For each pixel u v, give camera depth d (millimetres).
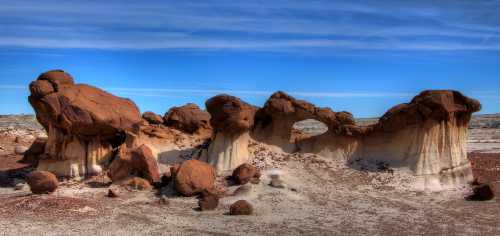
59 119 30453
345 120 32781
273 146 33656
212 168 28266
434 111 30344
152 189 28469
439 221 22344
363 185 29250
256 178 28859
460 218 22906
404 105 31266
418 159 30391
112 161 31406
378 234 20172
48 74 31141
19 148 44219
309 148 33656
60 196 25797
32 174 26953
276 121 33875
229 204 25312
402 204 25688
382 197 27125
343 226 21344
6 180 32656
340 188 28609
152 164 29062
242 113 31156
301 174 30344
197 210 24250
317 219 22516
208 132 36656
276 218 22656
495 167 36125
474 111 31375
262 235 19891
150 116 38438
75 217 22219
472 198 27109
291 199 26203
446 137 30625
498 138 67125
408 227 21266
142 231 20312
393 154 31672
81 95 31250
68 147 31188
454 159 30391
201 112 37031
